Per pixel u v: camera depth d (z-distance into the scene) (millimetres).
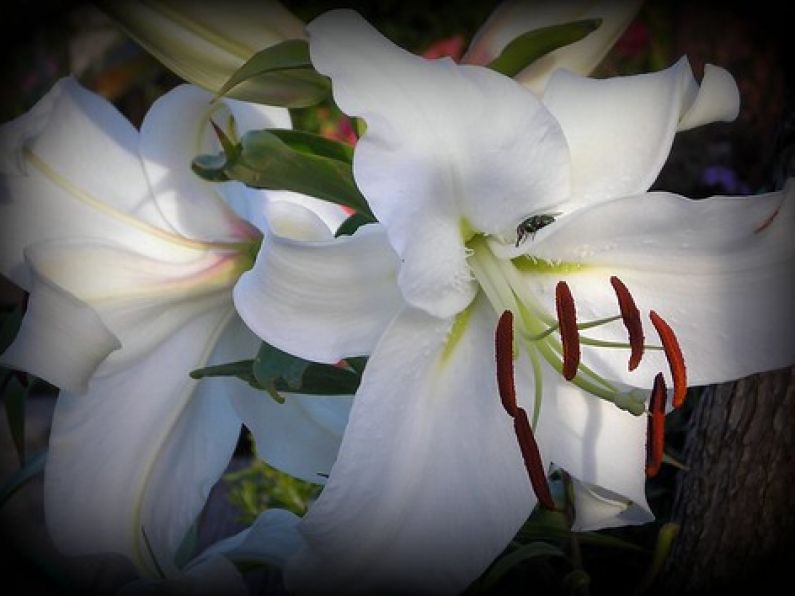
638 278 286
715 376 288
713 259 280
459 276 274
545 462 288
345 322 268
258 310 262
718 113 286
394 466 263
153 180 310
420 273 259
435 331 271
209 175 292
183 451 314
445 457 270
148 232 306
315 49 244
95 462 299
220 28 282
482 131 254
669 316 287
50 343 279
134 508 302
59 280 286
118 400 301
